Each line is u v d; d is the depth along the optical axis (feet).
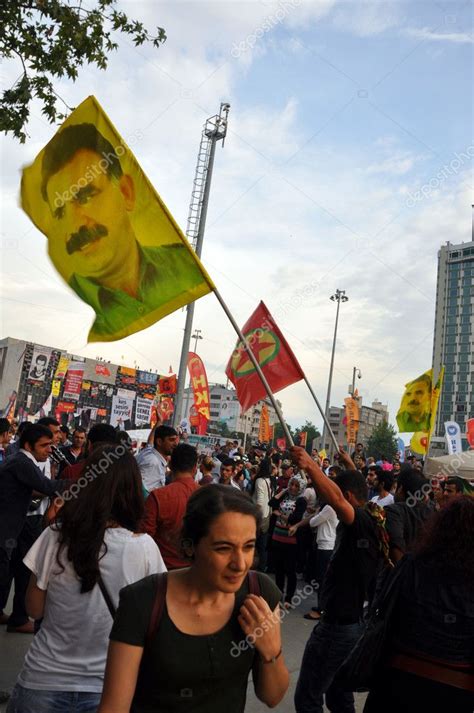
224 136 54.54
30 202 13.34
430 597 8.19
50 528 8.82
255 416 353.51
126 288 13.03
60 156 13.42
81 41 25.71
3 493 17.65
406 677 8.13
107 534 8.67
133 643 6.10
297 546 31.50
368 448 309.22
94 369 222.28
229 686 6.32
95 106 13.32
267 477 33.63
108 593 8.45
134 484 9.00
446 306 373.20
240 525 6.18
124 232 13.12
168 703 6.11
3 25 25.34
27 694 8.29
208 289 12.66
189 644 6.15
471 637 8.02
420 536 8.88
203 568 6.20
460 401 360.48
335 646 12.63
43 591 8.63
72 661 8.36
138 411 94.48
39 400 202.59
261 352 20.26
